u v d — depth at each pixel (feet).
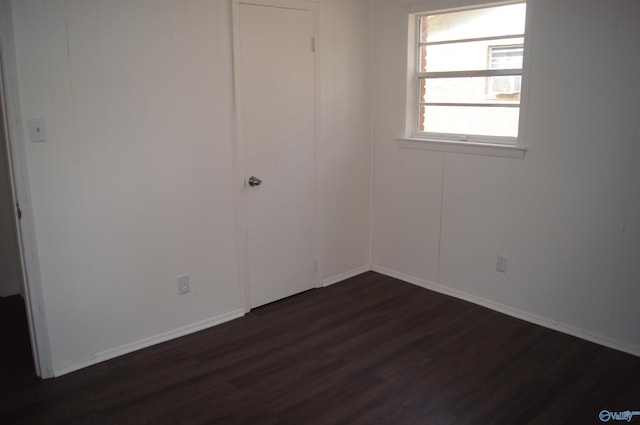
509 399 8.56
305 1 11.88
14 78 8.21
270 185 12.01
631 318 9.95
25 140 8.48
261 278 12.26
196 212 10.80
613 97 9.61
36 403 8.53
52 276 9.11
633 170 9.54
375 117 13.97
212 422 8.03
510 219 11.48
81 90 8.95
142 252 10.16
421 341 10.61
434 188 12.89
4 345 10.54
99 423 8.02
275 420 8.06
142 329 10.40
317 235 13.30
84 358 9.71
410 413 8.21
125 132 9.57
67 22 8.64
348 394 8.76
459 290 12.82
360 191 14.19
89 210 9.36
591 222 10.23
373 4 13.42
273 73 11.59
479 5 11.35
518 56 11.12
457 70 12.27
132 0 9.29
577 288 10.62
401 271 14.12
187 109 10.32
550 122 10.52
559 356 9.93
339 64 12.96
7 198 12.66
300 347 10.41
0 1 7.93
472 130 12.23
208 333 11.06
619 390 8.78
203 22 10.27
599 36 9.62
